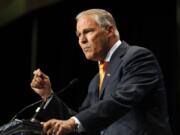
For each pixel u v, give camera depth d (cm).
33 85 430
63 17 995
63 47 1001
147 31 853
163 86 396
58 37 1009
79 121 341
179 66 793
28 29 1068
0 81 1159
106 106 350
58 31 1008
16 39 1105
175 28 808
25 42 1082
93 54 413
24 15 1044
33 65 1045
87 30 411
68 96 974
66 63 995
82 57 969
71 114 453
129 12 884
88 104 449
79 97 962
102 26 413
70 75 986
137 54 392
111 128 391
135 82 371
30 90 1081
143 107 387
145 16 860
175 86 798
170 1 823
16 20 1073
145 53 393
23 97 1102
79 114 346
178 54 795
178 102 791
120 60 404
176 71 798
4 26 1115
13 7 1075
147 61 388
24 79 1095
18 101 1112
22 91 1103
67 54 994
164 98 394
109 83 400
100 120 346
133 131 379
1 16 1117
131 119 384
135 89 364
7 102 1137
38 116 431
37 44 1036
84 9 953
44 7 995
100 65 429
